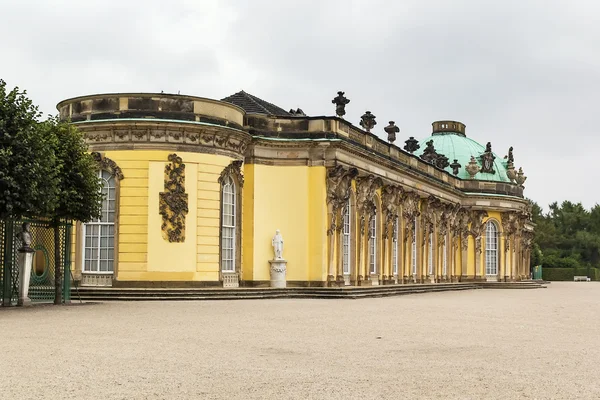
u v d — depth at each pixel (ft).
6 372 45.01
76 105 134.31
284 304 112.78
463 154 278.05
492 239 265.13
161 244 129.08
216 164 135.03
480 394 41.01
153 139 130.21
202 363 49.85
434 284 207.00
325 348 59.00
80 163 107.96
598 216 501.56
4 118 94.48
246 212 146.41
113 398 38.29
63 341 59.77
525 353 58.59
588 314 106.93
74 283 131.23
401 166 186.19
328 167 148.97
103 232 132.46
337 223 149.69
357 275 160.25
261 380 43.93
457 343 64.34
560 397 40.73
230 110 138.82
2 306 98.53
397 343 63.36
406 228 196.54
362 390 41.42
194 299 122.31
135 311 91.86
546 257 437.58
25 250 100.94
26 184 92.79
